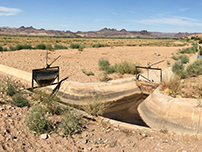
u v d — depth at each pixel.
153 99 8.83
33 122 5.53
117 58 22.41
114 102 10.88
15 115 6.21
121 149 5.17
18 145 4.62
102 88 11.45
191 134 6.54
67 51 28.61
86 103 10.34
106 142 5.54
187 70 11.60
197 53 29.53
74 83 11.51
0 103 6.98
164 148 5.29
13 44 49.41
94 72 14.89
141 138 6.04
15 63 16.55
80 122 6.81
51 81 11.54
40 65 16.34
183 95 8.22
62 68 15.36
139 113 9.32
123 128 6.84
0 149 4.27
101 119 7.53
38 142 5.01
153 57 23.77
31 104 7.71
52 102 8.17
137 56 24.52
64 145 5.07
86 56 23.38
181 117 7.13
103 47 41.38
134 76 14.09
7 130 5.13
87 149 4.99
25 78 13.04
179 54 27.27
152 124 7.86
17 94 7.70
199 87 8.95
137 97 11.65
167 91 8.78
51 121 6.38
